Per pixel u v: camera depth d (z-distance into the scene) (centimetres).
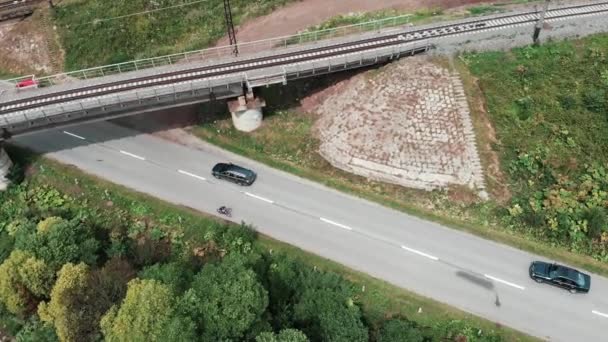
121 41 7350
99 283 4712
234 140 6306
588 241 5041
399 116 5806
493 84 5875
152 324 4088
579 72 5897
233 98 6222
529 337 4506
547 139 5572
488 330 4562
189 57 6981
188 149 6281
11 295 4906
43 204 5938
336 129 6022
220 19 7419
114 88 5981
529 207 5269
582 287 4675
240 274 4191
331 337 4291
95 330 4541
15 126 5759
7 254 5453
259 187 5803
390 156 5725
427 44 6041
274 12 7400
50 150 6400
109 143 6431
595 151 5434
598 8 6400
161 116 6656
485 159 5556
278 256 5150
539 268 4809
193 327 3900
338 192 5691
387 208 5500
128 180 6000
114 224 5672
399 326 4406
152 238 5512
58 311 4688
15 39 7569
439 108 5778
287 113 6362
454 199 5453
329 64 5922
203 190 5828
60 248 5034
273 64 6038
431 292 4822
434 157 5619
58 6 7706
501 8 6694
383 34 6309
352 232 5319
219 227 5409
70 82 6209
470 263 4997
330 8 7256
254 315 4047
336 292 4594
